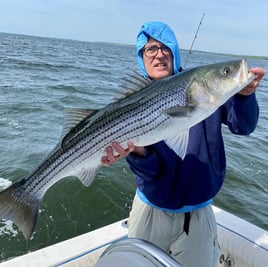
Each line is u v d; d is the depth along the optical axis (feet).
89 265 4.47
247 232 5.02
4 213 3.68
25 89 26.40
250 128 3.76
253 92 3.48
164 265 2.47
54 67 47.09
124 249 2.73
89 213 9.16
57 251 4.58
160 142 3.71
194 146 3.76
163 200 3.90
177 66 4.28
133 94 3.60
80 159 3.74
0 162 11.93
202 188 3.84
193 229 3.93
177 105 3.42
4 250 7.48
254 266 4.64
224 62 3.42
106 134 3.61
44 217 8.74
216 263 4.15
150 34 4.14
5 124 16.39
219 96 3.39
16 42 133.80
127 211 9.41
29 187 3.79
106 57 100.58
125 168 11.44
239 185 11.28
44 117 18.30
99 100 25.12
